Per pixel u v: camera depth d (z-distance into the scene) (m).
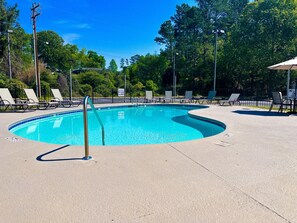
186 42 33.03
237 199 1.96
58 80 24.06
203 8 33.59
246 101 15.62
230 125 5.86
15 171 2.62
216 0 32.56
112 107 13.62
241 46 20.38
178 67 32.78
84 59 44.75
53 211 1.77
